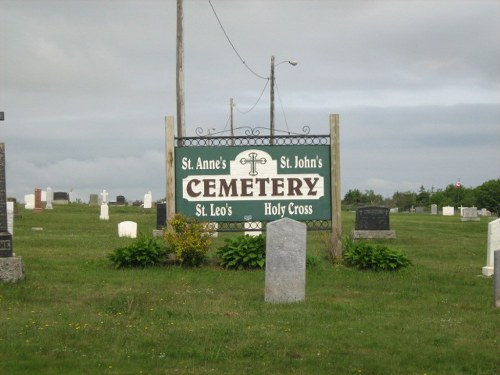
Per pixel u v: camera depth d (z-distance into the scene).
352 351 11.78
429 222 47.62
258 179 21.86
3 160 17.62
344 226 41.88
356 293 17.64
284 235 16.03
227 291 17.36
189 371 10.50
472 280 20.64
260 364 10.94
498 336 13.01
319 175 22.00
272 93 53.25
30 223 37.53
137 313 14.41
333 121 21.92
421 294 17.80
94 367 10.63
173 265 21.20
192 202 21.81
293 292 16.03
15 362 10.80
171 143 21.78
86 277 18.95
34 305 15.21
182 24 32.81
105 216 42.47
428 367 10.97
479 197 86.62
